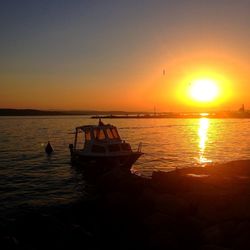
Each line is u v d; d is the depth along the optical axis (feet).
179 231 48.57
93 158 103.65
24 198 79.41
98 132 107.45
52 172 111.75
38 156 151.33
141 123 560.61
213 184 64.28
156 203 57.36
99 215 60.80
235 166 91.04
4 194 83.05
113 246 48.57
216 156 150.20
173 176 69.26
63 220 59.57
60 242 46.96
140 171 112.57
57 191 86.12
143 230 51.08
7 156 151.74
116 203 61.87
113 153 102.01
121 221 56.70
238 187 62.39
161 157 144.56
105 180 81.76
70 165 124.88
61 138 250.16
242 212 50.06
